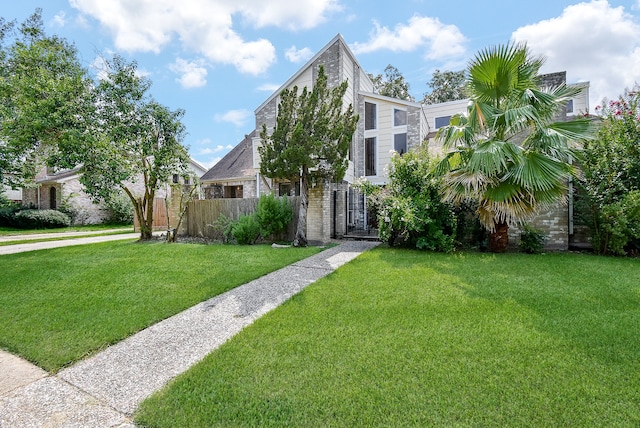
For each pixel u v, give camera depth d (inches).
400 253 319.0
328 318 150.8
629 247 313.7
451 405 88.4
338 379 101.3
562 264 256.8
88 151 364.2
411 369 106.0
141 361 118.2
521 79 302.7
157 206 689.0
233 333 139.9
